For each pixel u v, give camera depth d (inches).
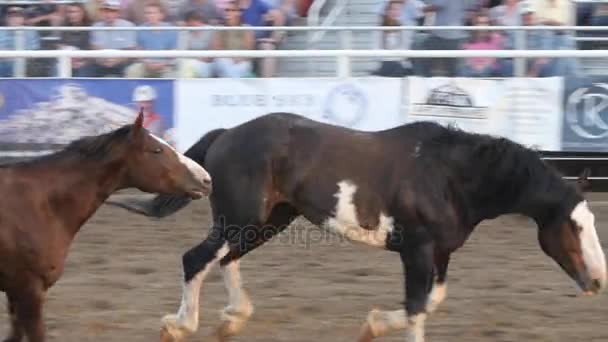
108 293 419.5
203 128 579.5
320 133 353.4
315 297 418.9
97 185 328.5
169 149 332.8
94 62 577.9
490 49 605.6
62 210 323.9
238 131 361.4
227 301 413.7
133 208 361.1
